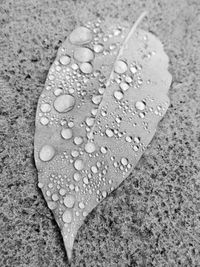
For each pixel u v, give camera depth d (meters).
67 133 0.06
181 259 0.06
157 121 0.07
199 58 0.08
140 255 0.06
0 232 0.06
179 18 0.08
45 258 0.06
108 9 0.08
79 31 0.07
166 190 0.07
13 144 0.06
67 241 0.06
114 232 0.06
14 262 0.06
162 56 0.07
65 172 0.06
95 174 0.06
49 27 0.07
